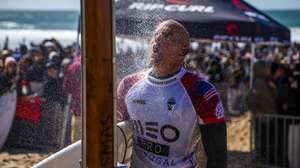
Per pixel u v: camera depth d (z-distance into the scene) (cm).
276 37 872
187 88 211
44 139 625
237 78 1262
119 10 652
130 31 589
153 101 215
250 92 750
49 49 973
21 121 672
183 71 215
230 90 1202
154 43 214
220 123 208
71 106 605
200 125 210
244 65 1689
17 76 761
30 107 658
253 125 749
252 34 789
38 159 606
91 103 183
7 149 676
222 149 208
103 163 186
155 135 217
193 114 210
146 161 221
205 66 1363
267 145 737
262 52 2086
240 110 1180
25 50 1108
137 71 254
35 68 804
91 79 182
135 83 224
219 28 765
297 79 814
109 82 184
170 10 739
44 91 719
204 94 208
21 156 638
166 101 212
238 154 815
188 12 754
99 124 184
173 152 217
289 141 717
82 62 184
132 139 235
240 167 720
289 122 722
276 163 732
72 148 273
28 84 754
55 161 254
